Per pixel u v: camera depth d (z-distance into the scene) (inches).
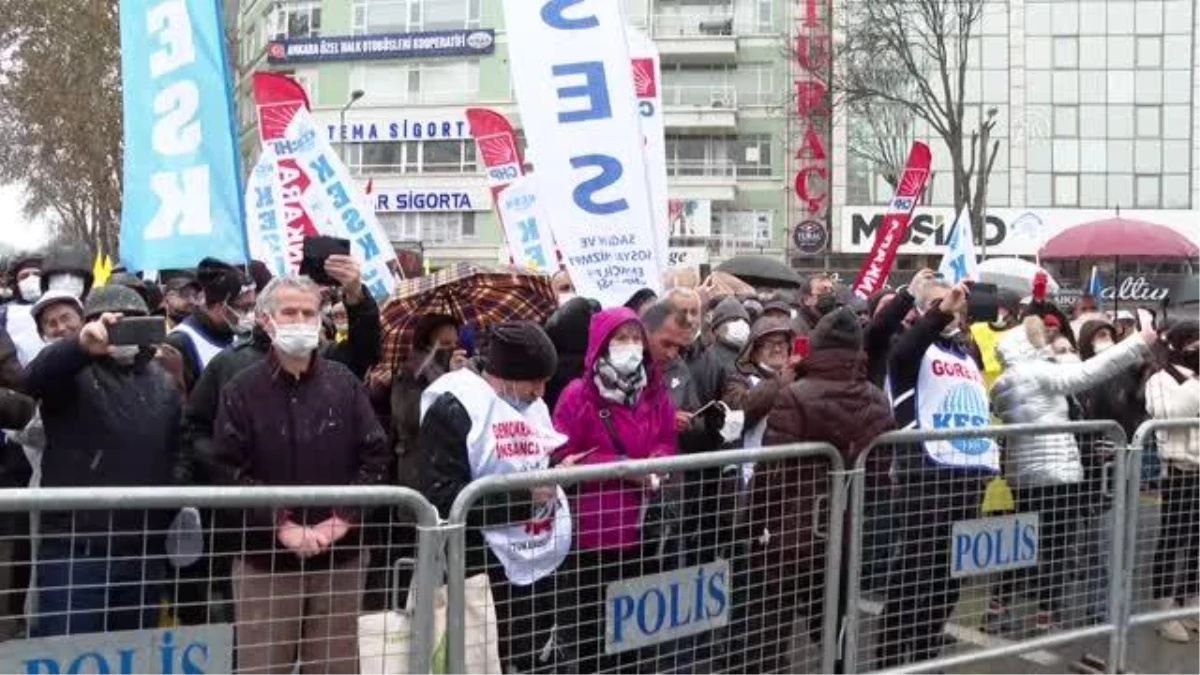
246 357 184.5
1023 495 222.5
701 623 180.1
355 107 1974.7
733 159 1903.3
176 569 148.9
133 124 234.5
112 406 173.3
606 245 238.5
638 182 237.6
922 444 207.2
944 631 214.2
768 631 188.9
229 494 133.0
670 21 1915.6
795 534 190.9
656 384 192.2
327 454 166.4
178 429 180.2
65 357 168.1
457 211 1942.7
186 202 227.6
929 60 1782.7
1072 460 226.4
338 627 151.9
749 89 1903.3
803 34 1803.6
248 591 149.3
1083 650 237.8
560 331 224.7
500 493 155.7
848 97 1631.4
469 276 235.8
